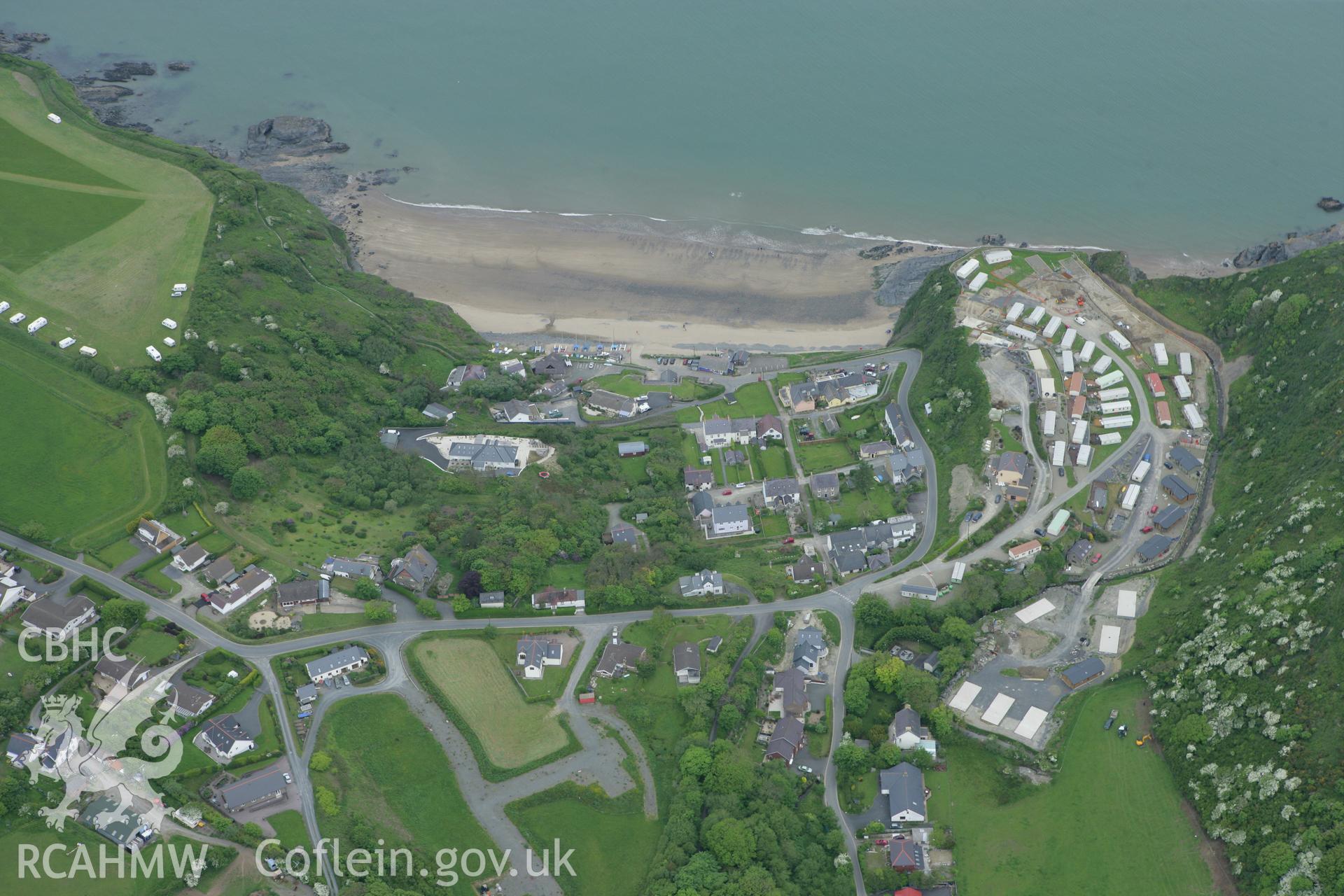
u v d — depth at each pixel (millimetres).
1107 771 185125
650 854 176875
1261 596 194000
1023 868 175000
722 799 178375
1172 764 182750
